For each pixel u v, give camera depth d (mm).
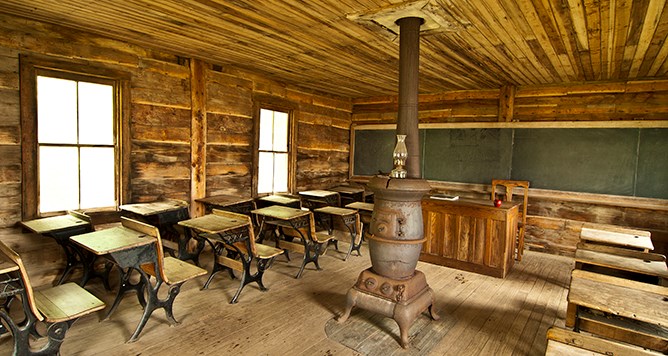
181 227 4043
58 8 2953
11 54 3201
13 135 3260
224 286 3717
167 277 2865
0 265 2045
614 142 4938
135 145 4047
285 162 6031
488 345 2744
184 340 2672
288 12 2879
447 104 6215
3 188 3230
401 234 2807
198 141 4633
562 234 5324
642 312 2023
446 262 4547
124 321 2904
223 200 4547
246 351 2562
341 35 3426
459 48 3668
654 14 2672
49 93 3494
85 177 3770
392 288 2805
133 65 3979
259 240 4680
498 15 2781
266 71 5164
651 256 3010
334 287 3793
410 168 2867
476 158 5902
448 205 4504
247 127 5277
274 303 3359
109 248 2463
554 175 5336
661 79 4680
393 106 6801
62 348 2500
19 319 2822
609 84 4973
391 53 3996
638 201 4809
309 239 4305
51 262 3535
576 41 3350
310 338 2758
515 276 4289
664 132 4652
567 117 5270
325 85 6047
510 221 4270
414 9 2699
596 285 2408
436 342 2762
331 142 6863
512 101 5586
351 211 4695
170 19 3135
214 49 4090
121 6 2859
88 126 3764
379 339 2771
